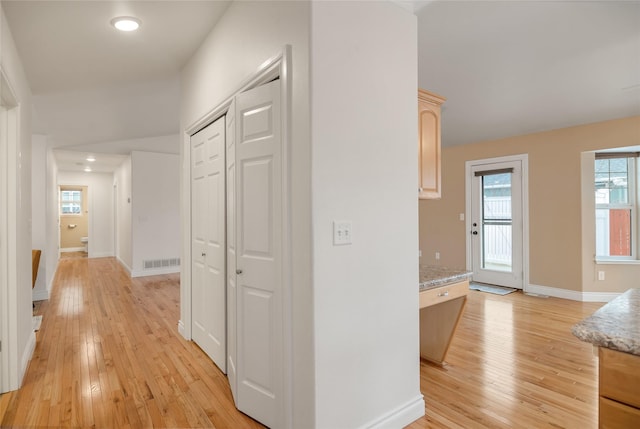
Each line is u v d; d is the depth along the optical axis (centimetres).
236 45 235
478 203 580
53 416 212
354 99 185
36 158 503
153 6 234
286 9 183
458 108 452
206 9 247
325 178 172
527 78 372
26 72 299
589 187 471
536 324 381
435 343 285
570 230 482
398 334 207
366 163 190
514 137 536
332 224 175
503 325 378
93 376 262
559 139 491
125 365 280
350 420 182
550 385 250
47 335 347
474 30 295
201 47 297
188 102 331
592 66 341
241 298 217
